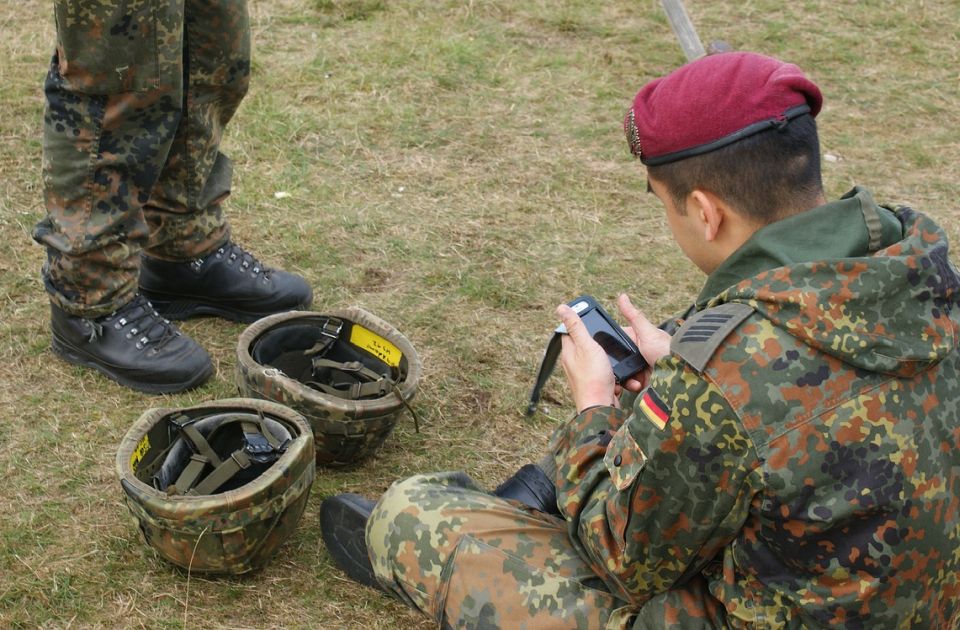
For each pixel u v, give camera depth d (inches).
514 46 212.8
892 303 57.1
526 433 113.3
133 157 105.3
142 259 123.8
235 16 112.3
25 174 153.5
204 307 126.9
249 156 164.4
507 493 87.0
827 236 60.1
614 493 64.3
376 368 107.9
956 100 202.2
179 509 82.1
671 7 110.3
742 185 61.2
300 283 128.4
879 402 56.7
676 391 58.6
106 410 110.3
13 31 198.7
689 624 65.0
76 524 95.0
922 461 57.3
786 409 56.5
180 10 100.9
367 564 88.4
